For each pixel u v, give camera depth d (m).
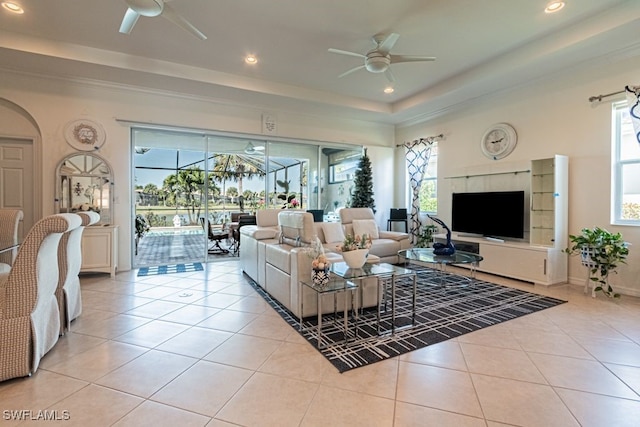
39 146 4.63
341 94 5.90
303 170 6.81
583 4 3.19
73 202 4.72
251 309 3.29
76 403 1.74
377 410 1.69
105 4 3.23
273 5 3.22
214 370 2.10
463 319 2.99
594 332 2.69
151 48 4.16
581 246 3.77
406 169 7.21
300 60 4.50
